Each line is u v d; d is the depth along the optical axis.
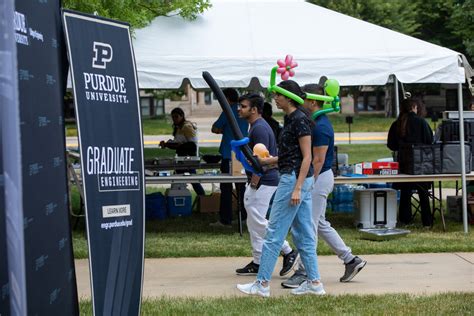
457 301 7.71
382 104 57.50
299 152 7.60
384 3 43.75
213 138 35.69
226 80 11.71
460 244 10.88
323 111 8.04
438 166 12.20
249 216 8.78
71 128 38.72
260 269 7.97
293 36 12.34
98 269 5.48
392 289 8.39
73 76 5.30
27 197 4.35
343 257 8.67
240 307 7.50
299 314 7.27
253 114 8.66
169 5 12.42
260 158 8.37
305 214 7.87
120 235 5.66
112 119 5.61
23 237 4.08
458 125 12.87
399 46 12.20
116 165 5.64
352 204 14.67
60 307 4.96
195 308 7.45
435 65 11.98
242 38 12.23
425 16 44.81
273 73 7.77
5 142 4.08
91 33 5.50
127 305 5.74
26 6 4.51
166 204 14.30
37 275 4.49
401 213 13.09
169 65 11.59
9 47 4.05
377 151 28.50
